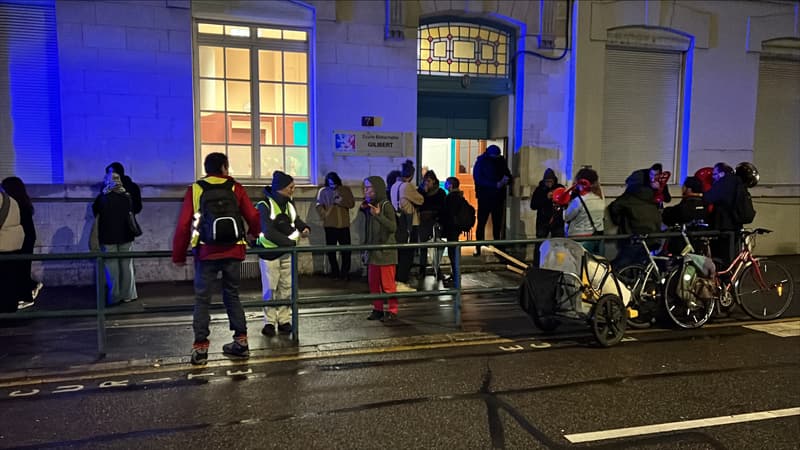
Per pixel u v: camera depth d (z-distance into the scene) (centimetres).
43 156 873
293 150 977
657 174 854
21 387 480
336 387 484
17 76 854
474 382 496
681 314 673
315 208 945
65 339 606
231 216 525
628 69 1118
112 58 863
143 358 548
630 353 580
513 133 1077
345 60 962
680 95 1152
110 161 873
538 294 612
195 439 389
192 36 905
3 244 648
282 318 642
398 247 625
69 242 866
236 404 447
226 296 549
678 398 463
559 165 1084
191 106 902
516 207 1075
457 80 1054
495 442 385
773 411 439
